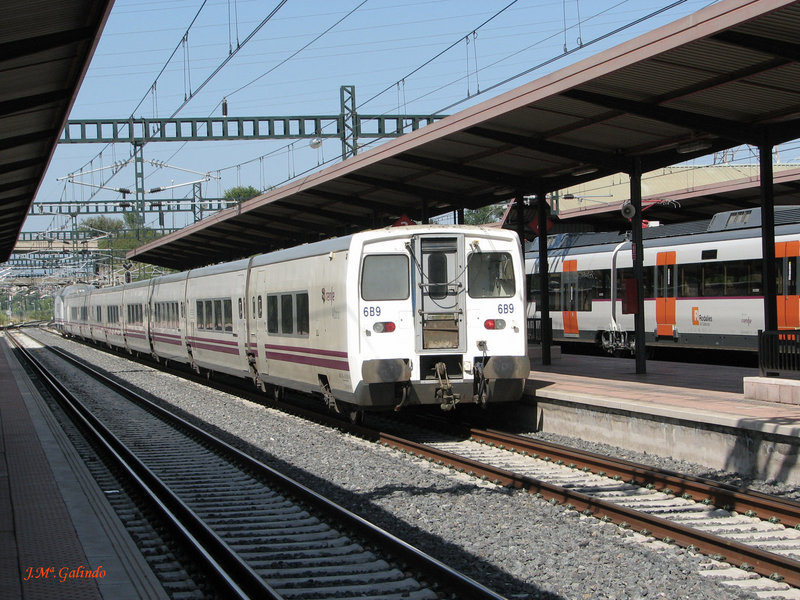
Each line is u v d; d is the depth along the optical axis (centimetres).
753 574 679
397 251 1369
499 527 834
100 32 1155
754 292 2053
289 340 1684
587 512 871
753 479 1012
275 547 787
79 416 1739
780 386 1210
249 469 1187
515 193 2044
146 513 956
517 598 635
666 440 1166
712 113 1381
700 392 1375
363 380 1339
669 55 1116
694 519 850
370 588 659
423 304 1365
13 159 1941
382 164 1884
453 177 2005
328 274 1463
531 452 1230
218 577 675
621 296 2494
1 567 678
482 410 1623
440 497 971
